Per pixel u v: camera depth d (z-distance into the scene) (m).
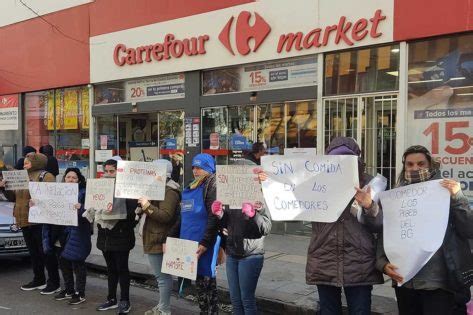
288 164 3.78
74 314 5.65
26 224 6.59
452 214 3.27
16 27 15.07
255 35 9.69
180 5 10.93
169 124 11.68
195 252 4.72
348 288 3.65
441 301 3.33
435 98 7.80
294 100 9.38
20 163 9.59
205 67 10.59
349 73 8.67
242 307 4.49
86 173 13.55
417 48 7.93
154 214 4.97
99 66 12.80
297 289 6.23
